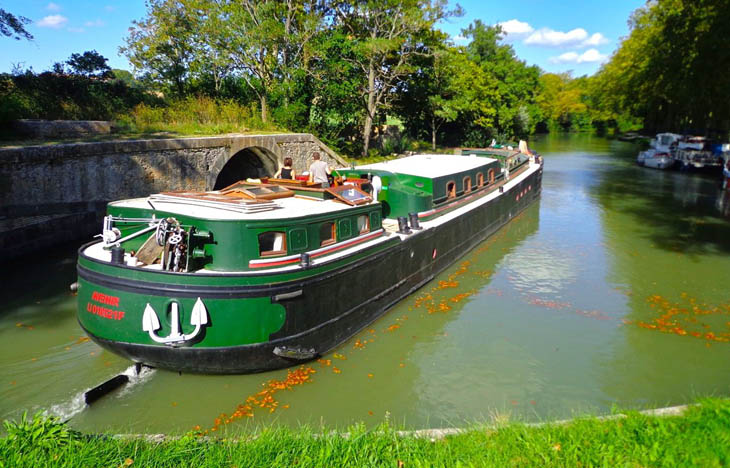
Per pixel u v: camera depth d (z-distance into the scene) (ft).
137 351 24.03
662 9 151.12
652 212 70.59
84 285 24.72
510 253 50.44
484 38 183.32
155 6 87.40
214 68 91.04
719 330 33.37
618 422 17.62
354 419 23.08
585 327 33.76
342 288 29.55
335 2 97.30
